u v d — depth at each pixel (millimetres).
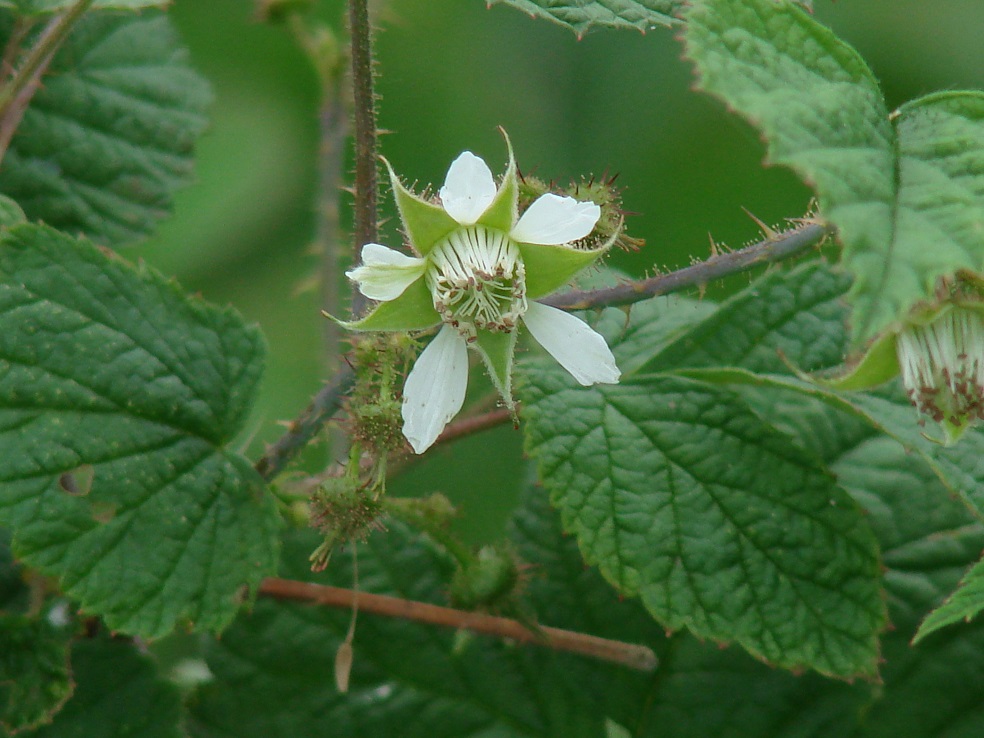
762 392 282
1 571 260
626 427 258
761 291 272
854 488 277
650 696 274
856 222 223
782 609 252
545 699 273
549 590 275
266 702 269
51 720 254
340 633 271
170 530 248
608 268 282
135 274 252
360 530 253
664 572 252
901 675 272
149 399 250
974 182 227
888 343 243
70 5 269
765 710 272
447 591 272
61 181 283
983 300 240
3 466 243
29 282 248
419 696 271
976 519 274
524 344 261
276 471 256
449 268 245
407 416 247
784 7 237
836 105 232
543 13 253
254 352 255
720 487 255
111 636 262
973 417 241
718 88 230
